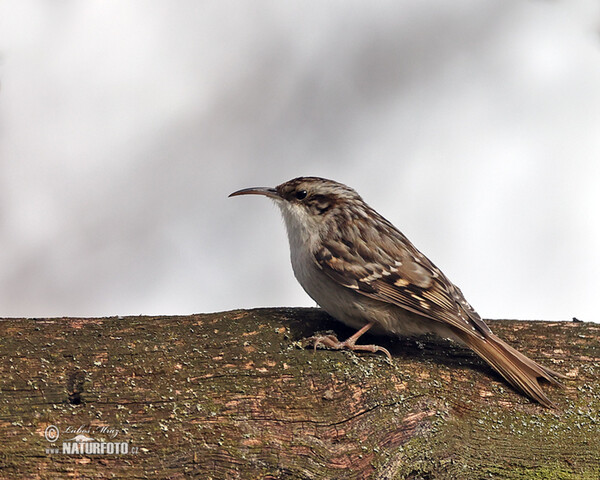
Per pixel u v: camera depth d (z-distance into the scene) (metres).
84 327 6.62
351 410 6.02
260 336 6.70
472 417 6.21
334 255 7.07
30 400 5.75
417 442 6.03
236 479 5.58
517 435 6.13
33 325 6.59
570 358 6.81
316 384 6.13
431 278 6.98
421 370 6.49
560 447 6.08
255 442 5.72
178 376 6.09
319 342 6.55
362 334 6.94
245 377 6.12
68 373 6.02
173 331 6.65
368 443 5.91
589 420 6.25
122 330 6.61
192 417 5.77
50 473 5.34
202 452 5.59
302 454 5.75
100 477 5.38
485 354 6.52
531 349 6.94
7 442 5.42
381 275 6.95
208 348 6.43
